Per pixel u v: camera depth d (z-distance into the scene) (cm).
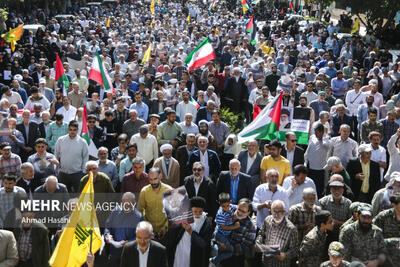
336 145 1121
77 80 1766
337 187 851
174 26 4016
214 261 846
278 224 795
